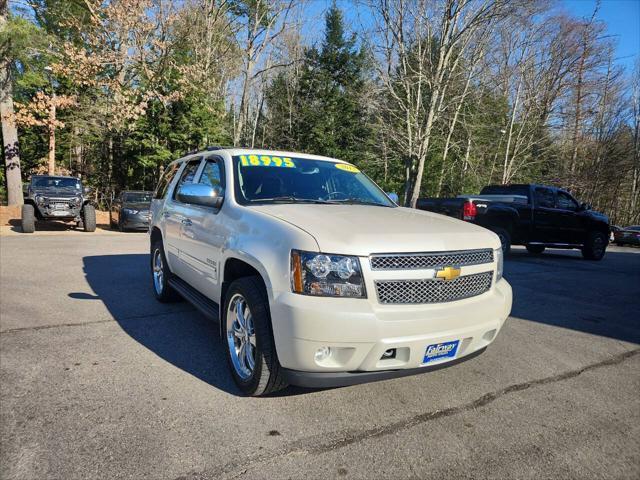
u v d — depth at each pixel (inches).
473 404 122.6
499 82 1011.9
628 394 132.8
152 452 94.9
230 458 93.7
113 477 86.4
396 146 1023.0
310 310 99.3
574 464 96.4
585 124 1341.0
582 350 173.0
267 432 104.4
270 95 1359.5
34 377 130.6
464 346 116.7
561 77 1268.5
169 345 160.9
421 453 98.3
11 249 394.6
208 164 177.2
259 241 116.5
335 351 103.2
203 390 125.3
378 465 93.2
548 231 478.3
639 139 1360.7
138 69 789.9
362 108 1162.6
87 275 286.8
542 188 474.0
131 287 255.3
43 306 209.0
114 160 984.3
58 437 99.5
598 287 318.3
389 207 162.9
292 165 167.8
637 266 480.4
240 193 145.3
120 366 140.6
